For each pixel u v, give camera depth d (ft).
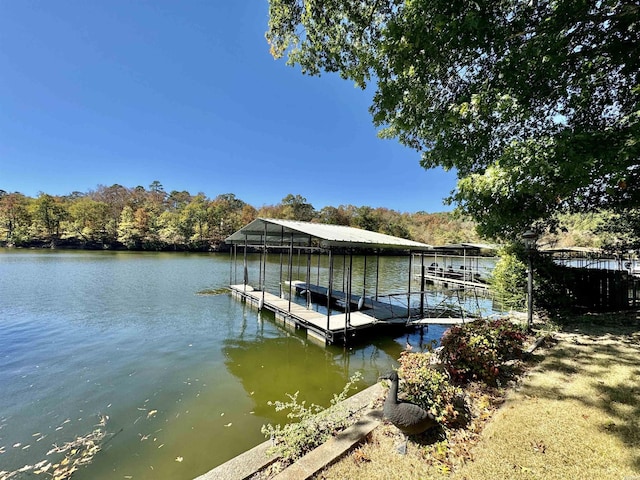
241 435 12.82
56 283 52.65
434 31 9.98
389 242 31.35
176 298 44.06
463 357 12.36
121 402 15.72
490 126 13.94
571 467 7.02
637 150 9.16
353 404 11.56
